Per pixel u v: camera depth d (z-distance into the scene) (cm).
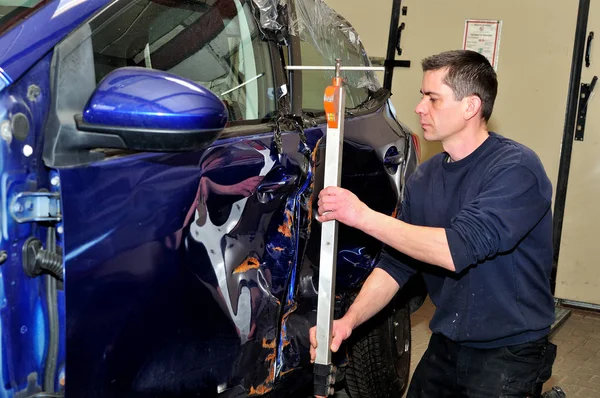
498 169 218
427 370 243
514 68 569
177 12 229
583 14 547
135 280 177
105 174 168
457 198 230
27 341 160
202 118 165
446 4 589
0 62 156
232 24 252
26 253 158
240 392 225
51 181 163
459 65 221
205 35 240
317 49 304
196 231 197
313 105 292
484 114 226
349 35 348
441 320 234
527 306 224
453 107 222
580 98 556
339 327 231
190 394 202
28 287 160
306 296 262
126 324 176
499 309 222
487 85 222
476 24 579
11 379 156
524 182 214
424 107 228
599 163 556
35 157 158
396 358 350
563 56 555
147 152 182
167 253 187
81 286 162
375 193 309
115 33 205
